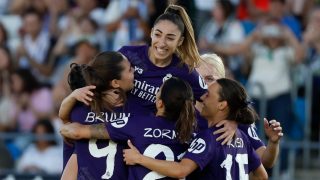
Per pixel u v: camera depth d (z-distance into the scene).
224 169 15.68
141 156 15.30
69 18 30.84
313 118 28.94
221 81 16.02
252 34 28.81
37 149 27.88
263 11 29.69
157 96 15.59
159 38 16.05
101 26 30.47
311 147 27.11
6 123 29.45
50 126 28.41
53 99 28.89
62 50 30.22
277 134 16.58
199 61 16.78
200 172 15.80
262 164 16.95
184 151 15.71
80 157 15.84
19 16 31.78
